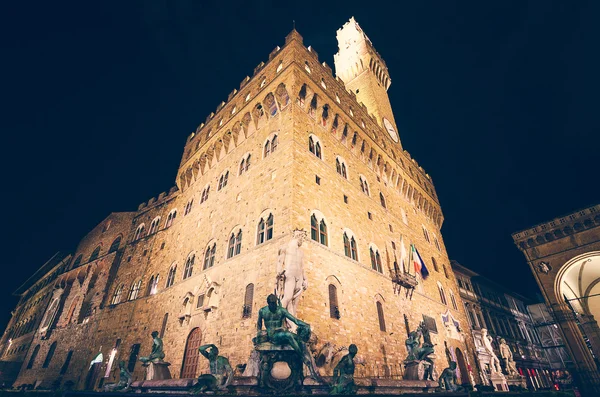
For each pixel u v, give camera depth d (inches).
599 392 1403.8
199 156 1669.5
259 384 438.0
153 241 1729.8
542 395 692.7
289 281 765.3
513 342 2214.6
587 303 2020.2
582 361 1499.8
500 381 1569.9
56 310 2057.1
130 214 2138.3
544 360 2465.6
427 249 1776.6
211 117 1772.9
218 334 941.8
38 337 2082.9
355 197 1284.4
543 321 2699.3
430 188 2231.8
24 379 1889.8
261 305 848.3
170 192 1886.1
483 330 1759.4
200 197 1524.4
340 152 1326.3
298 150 1064.2
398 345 1092.5
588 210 1691.7
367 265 1148.5
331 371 724.7
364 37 2504.9
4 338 2893.7
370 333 984.9
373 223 1333.7
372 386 632.4
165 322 1244.5
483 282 2283.5
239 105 1509.6
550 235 1793.8
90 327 1690.5
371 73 2300.7
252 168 1214.3
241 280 971.9
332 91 1428.4
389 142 1859.0
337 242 1042.7
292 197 938.7
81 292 1978.3
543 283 1747.0
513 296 2652.6
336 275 961.5
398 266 1368.1
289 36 1349.7
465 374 1462.8
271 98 1289.4
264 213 1029.8
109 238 2146.9
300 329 485.1
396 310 1188.5
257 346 456.1
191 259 1328.7
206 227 1332.4
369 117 1722.4
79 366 1553.9
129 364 1280.8
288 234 877.2
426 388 775.1
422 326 917.2
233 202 1229.1
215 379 515.2
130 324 1446.9
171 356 1085.1
